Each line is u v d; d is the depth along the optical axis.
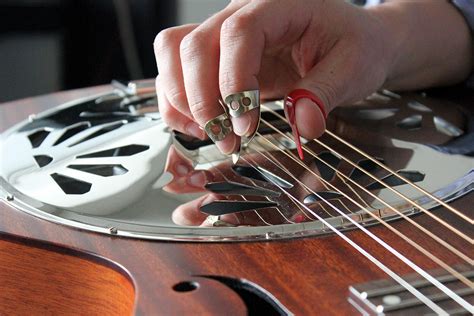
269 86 0.63
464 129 0.60
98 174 0.54
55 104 0.67
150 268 0.45
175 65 0.56
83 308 0.48
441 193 0.51
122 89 0.69
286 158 0.56
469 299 0.41
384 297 0.41
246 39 0.52
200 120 0.54
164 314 0.41
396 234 0.47
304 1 0.57
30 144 0.59
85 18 1.30
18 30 1.25
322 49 0.58
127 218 0.49
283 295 0.42
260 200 0.51
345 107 0.64
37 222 0.50
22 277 0.49
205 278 0.44
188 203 0.51
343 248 0.46
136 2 1.30
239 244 0.47
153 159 0.56
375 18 0.62
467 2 0.68
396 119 0.62
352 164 0.55
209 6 1.33
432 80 0.68
